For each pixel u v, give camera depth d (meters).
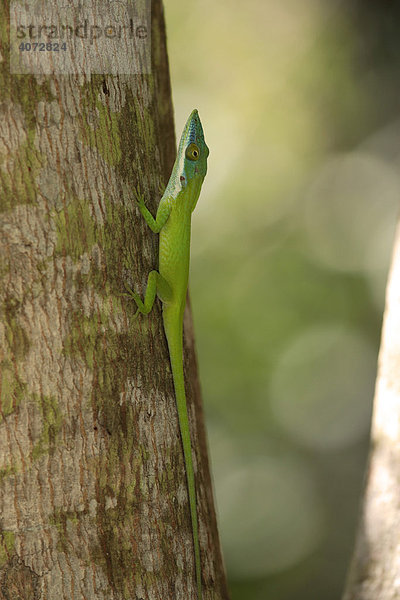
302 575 22.97
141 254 6.19
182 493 6.10
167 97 8.78
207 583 6.30
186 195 7.25
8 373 5.27
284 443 24.30
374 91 26.45
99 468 5.49
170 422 6.14
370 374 24.52
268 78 27.73
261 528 23.59
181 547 5.97
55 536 5.29
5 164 5.31
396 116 26.14
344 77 26.92
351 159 26.75
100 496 5.48
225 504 23.70
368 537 9.85
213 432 24.02
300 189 27.02
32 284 5.35
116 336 5.71
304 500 23.98
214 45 28.05
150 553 5.67
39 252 5.38
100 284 5.64
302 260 25.91
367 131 26.64
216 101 27.92
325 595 22.64
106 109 5.80
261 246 26.34
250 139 27.48
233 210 26.80
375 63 26.41
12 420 5.26
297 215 26.75
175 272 6.77
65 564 5.30
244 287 25.47
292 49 27.69
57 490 5.33
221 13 28.05
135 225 6.11
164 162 8.87
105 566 5.43
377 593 9.55
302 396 24.39
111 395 5.61
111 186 5.80
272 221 26.67
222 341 24.53
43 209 5.41
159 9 8.53
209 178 27.12
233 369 24.36
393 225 25.73
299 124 27.47
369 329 24.89
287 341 24.69
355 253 25.97
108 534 5.48
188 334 8.43
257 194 27.03
